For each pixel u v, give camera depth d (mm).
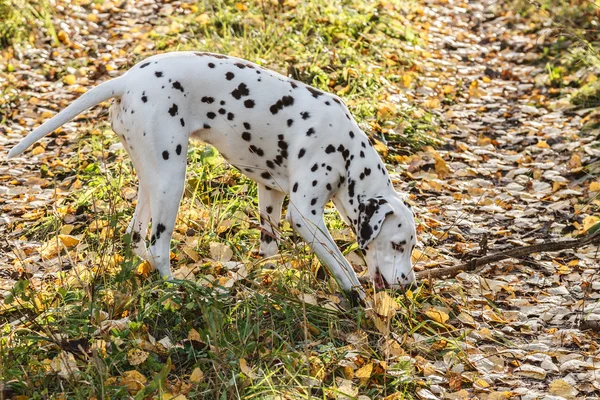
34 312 4969
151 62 5176
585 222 6730
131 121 5074
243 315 4910
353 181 5449
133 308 4930
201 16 11031
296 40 10039
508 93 10211
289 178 5441
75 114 5020
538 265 6242
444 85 10195
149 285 4941
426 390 4504
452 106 9641
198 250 5879
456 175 7902
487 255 6152
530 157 8281
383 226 5309
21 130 8664
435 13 13117
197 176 6969
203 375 4367
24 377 4285
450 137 8711
